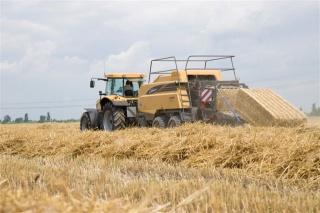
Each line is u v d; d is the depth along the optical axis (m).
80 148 12.18
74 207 2.23
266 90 14.54
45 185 5.09
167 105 16.08
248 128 11.59
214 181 5.98
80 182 6.24
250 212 4.44
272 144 9.07
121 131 13.71
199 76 16.20
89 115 20.23
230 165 9.01
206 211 4.03
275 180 7.18
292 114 13.70
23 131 16.33
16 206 2.20
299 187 6.57
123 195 5.34
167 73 16.42
